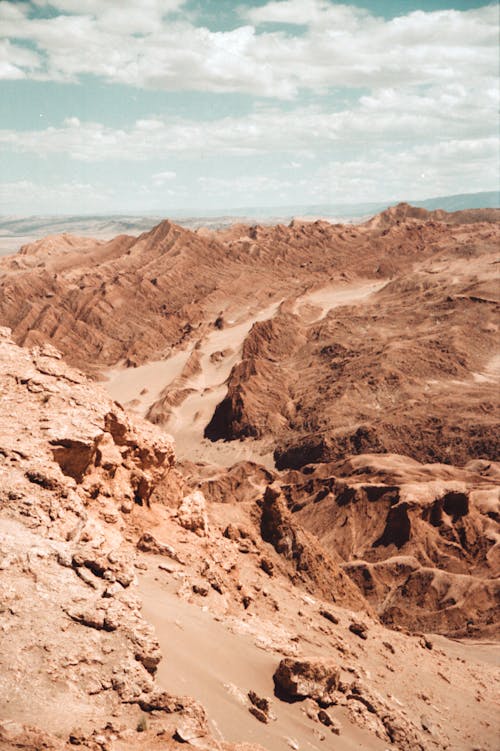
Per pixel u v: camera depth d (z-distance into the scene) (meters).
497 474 110.56
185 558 30.58
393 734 25.47
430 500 86.00
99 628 17.78
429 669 40.72
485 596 72.31
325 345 187.50
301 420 147.75
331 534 88.00
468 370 165.50
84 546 22.30
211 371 192.50
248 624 27.97
